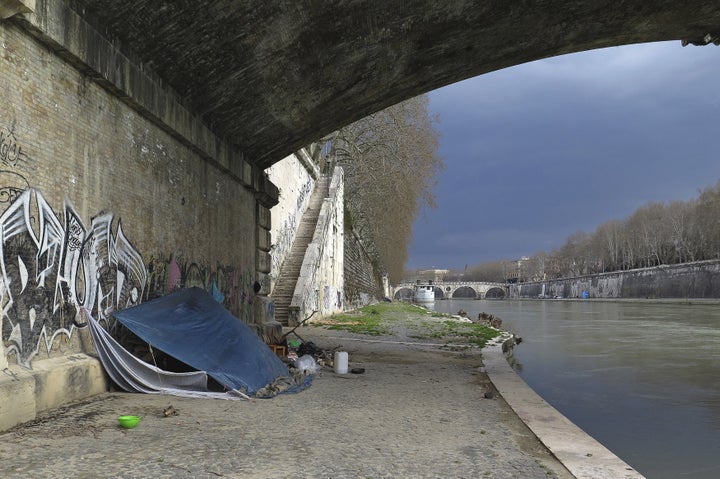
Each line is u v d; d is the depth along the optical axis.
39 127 6.85
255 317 16.47
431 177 58.19
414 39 11.70
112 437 5.84
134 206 9.24
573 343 28.53
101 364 7.97
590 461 5.70
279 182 28.81
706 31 12.75
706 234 106.44
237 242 15.02
